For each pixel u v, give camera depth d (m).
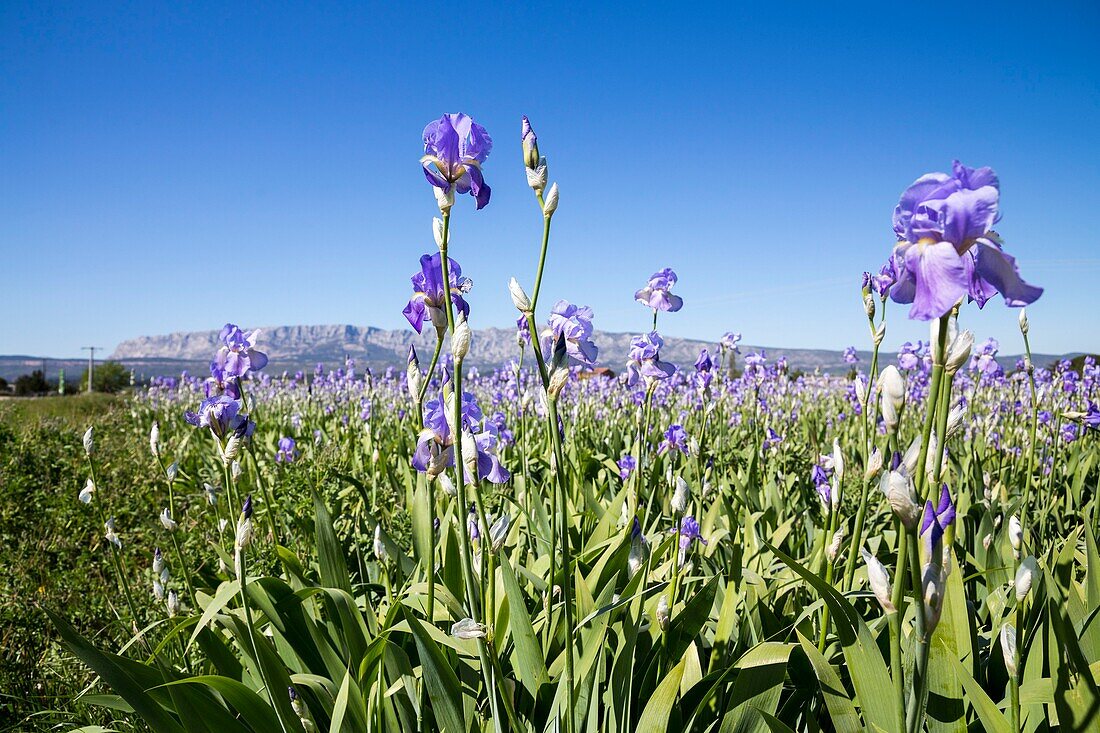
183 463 2.79
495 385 4.40
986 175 0.52
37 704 1.16
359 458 2.36
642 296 1.38
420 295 0.79
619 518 1.32
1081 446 2.11
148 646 1.15
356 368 4.59
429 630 0.86
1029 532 1.23
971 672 0.77
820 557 1.04
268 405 5.02
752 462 1.89
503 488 1.46
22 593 1.52
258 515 1.76
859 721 0.70
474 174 0.76
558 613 0.91
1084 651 0.77
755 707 0.73
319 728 0.84
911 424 2.72
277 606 0.94
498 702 0.74
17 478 2.58
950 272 0.50
